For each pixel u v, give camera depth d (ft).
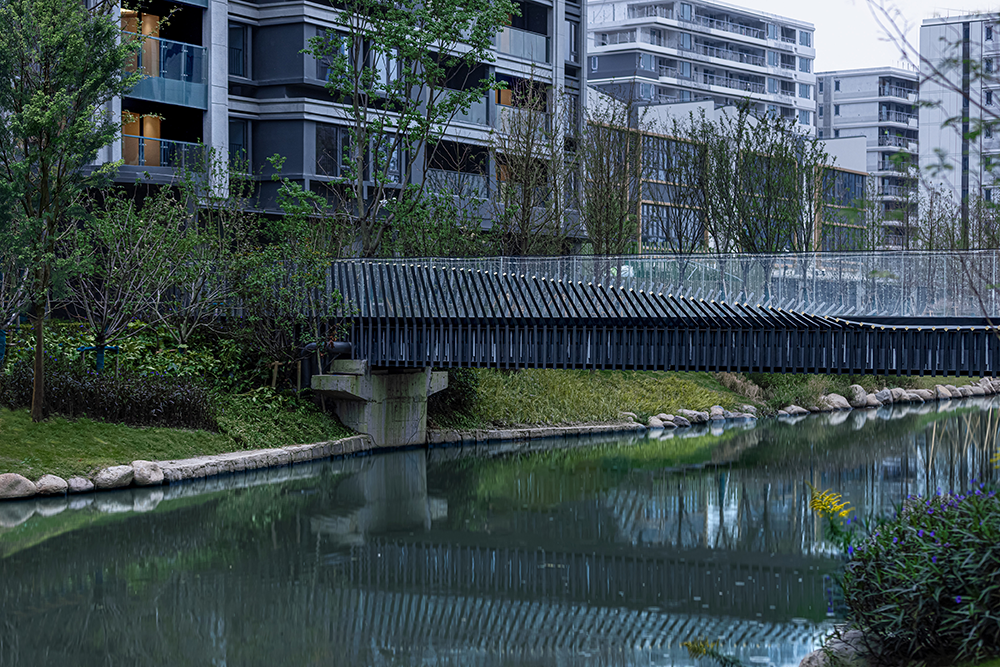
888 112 351.05
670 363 84.48
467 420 105.19
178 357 84.02
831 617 44.37
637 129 136.87
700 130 164.55
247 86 119.14
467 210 126.52
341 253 101.14
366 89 104.06
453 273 90.63
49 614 44.62
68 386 72.23
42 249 66.28
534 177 119.65
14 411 69.82
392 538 60.59
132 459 71.36
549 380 119.14
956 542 31.07
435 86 106.63
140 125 111.04
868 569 32.96
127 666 38.45
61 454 68.33
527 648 40.91
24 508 62.80
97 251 86.89
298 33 117.50
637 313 84.89
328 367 90.94
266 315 88.58
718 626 43.42
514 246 118.83
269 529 61.72
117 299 78.02
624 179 130.41
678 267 87.97
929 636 30.91
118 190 100.53
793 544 59.31
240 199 96.37
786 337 81.61
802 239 142.72
